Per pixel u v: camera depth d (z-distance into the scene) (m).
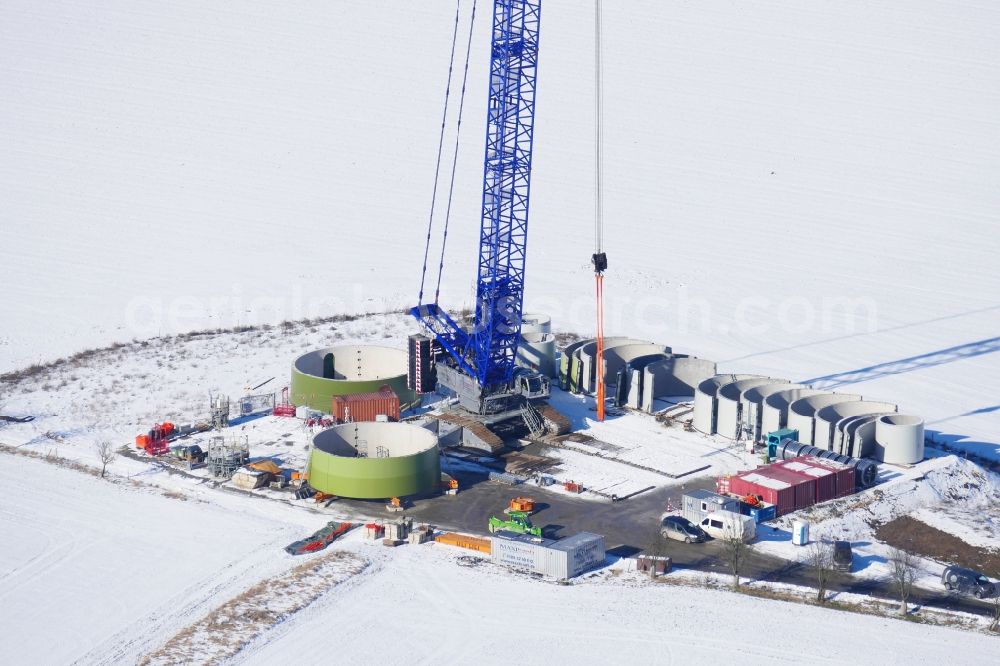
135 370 103.69
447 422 88.38
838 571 68.88
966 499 80.44
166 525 74.19
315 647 60.16
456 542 71.69
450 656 59.53
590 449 86.25
